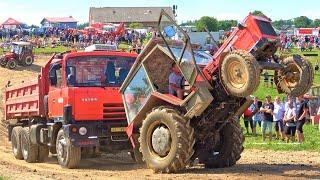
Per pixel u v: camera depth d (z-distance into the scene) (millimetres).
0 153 20312
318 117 28125
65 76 15031
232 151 13898
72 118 14703
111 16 136750
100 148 15211
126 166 15234
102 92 14945
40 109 16469
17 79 48719
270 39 12094
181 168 12656
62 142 15047
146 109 13648
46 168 15305
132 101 13953
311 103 28812
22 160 18094
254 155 17250
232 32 12523
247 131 25062
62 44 68375
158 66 13453
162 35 13039
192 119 13117
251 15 12219
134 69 13781
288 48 65688
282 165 14406
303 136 21375
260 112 23047
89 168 15000
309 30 84125
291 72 12625
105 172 13758
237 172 12852
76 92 14750
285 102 22516
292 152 17953
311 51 66625
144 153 13250
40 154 17156
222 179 11742
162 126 12938
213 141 13750
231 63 11914
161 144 12789
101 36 68750
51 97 15805
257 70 11594
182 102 12555
